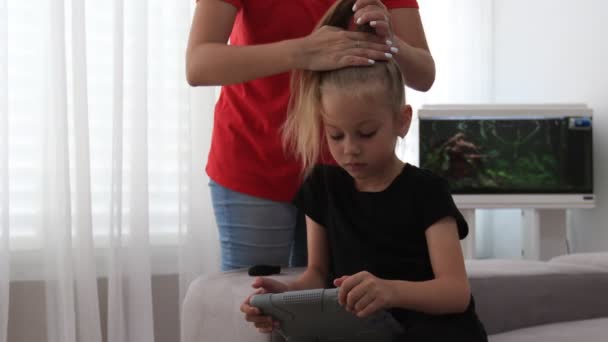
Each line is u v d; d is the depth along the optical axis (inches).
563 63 121.7
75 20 104.9
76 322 107.4
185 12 113.2
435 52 132.8
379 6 48.8
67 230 104.1
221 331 53.6
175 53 113.7
